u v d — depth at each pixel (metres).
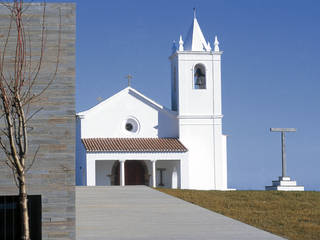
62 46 13.09
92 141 43.62
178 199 25.45
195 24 47.88
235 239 15.17
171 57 48.56
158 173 45.38
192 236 15.66
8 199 13.12
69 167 12.99
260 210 23.70
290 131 40.16
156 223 18.31
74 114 13.04
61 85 13.05
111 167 44.50
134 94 45.28
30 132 12.92
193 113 45.88
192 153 45.44
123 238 15.30
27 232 10.44
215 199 27.27
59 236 12.91
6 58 12.91
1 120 12.75
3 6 12.97
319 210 23.75
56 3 13.14
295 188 39.56
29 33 13.02
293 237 17.42
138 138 45.09
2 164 12.82
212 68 46.59
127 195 27.03
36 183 12.91
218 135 45.91
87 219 19.22
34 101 12.94
